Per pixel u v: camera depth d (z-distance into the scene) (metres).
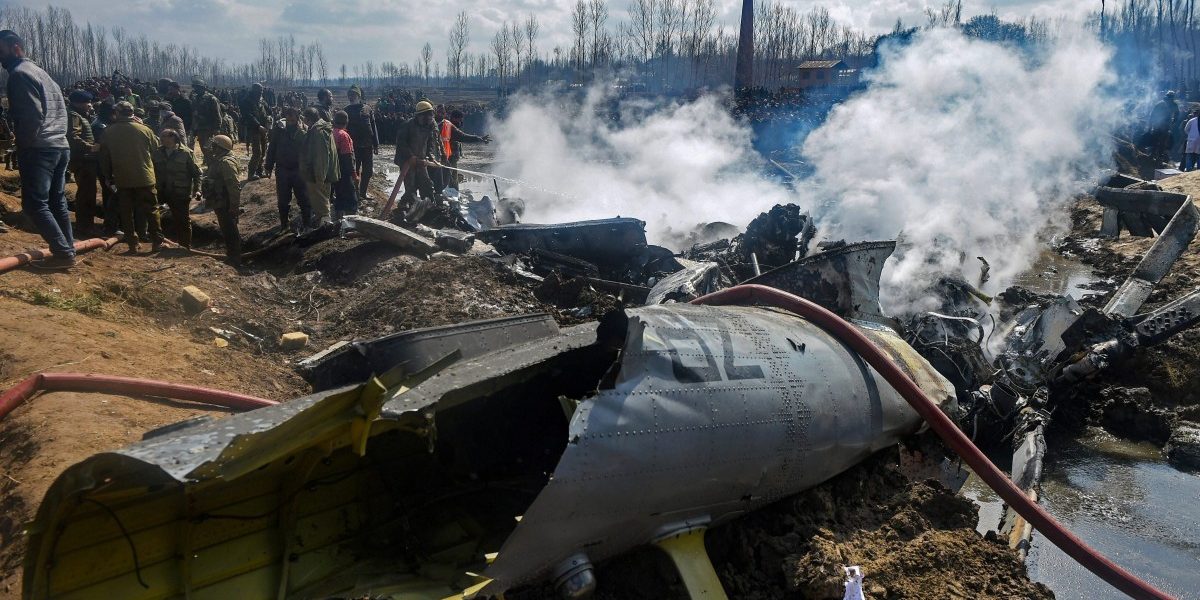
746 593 4.64
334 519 4.46
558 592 4.18
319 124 11.95
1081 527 6.28
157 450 3.26
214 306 8.74
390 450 4.80
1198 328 9.16
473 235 10.98
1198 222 9.96
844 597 4.36
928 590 4.63
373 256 10.83
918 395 5.35
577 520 3.99
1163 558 5.81
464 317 8.84
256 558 4.05
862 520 5.25
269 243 12.18
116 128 10.21
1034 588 4.80
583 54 60.75
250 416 3.70
